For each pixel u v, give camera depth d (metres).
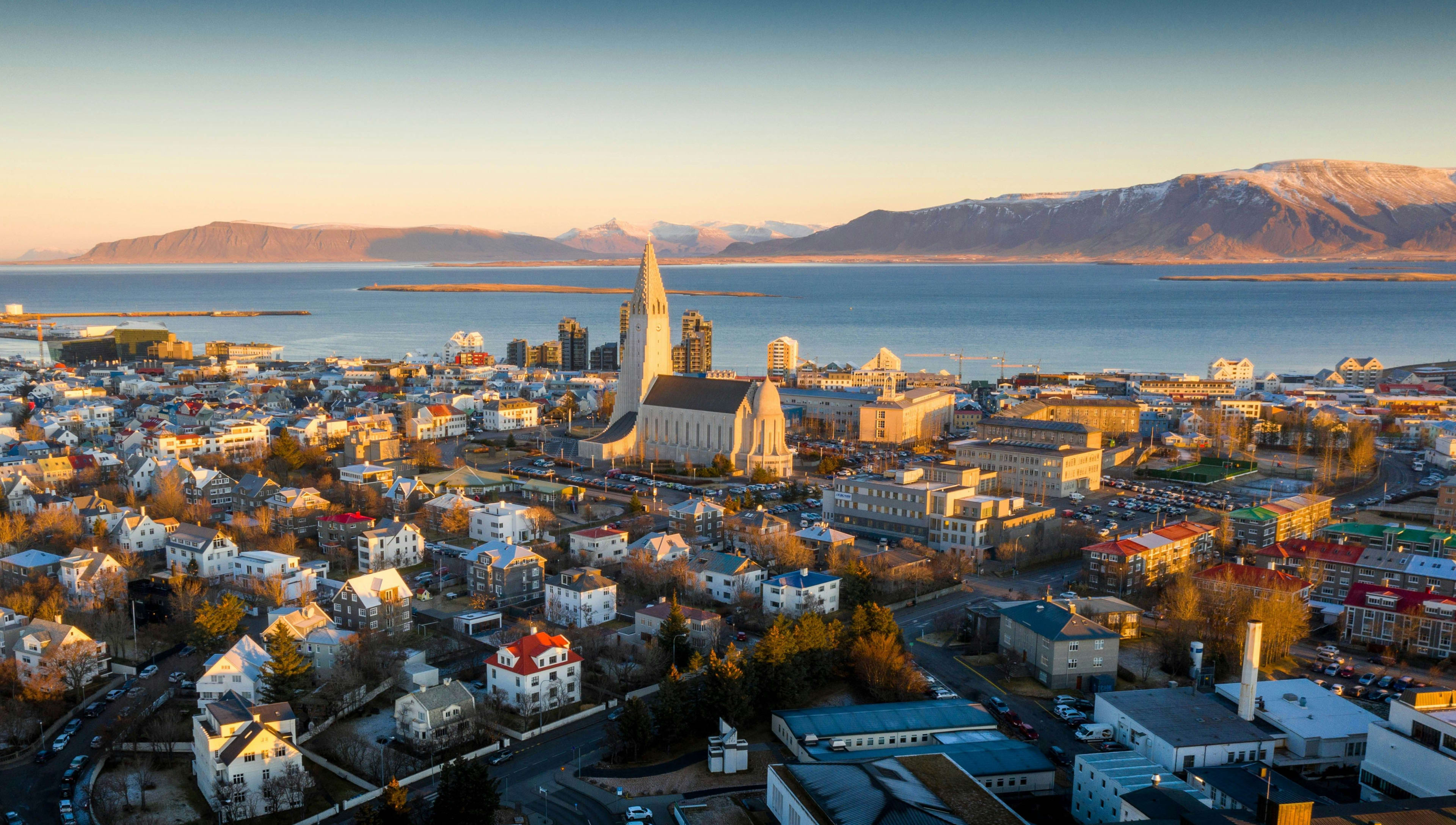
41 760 199.00
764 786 192.12
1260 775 185.50
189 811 183.12
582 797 188.38
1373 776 191.12
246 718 188.12
